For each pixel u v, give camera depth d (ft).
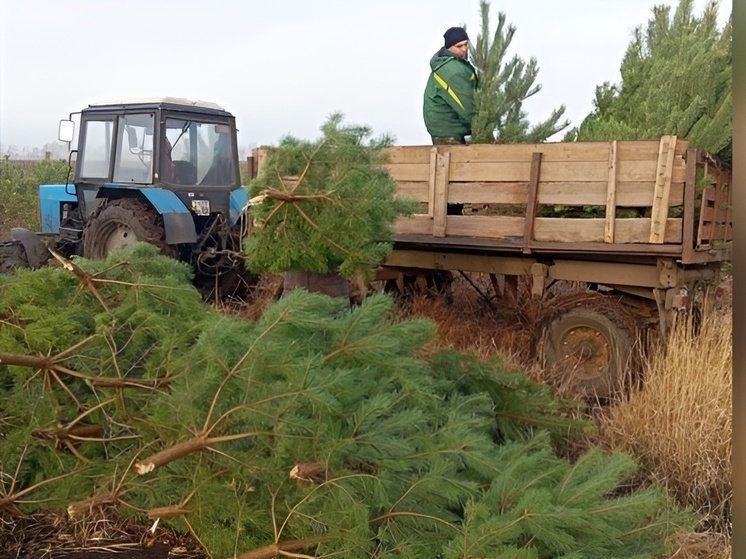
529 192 16.16
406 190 18.10
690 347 13.67
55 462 9.18
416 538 7.73
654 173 14.89
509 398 11.62
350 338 9.00
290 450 7.75
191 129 23.82
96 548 8.90
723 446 11.76
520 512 7.35
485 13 20.68
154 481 8.52
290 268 11.84
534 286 16.83
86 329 10.55
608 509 7.86
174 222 22.09
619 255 15.79
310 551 7.79
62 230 26.63
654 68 24.88
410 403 9.26
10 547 8.89
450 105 20.61
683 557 9.53
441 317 18.94
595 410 14.65
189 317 10.54
